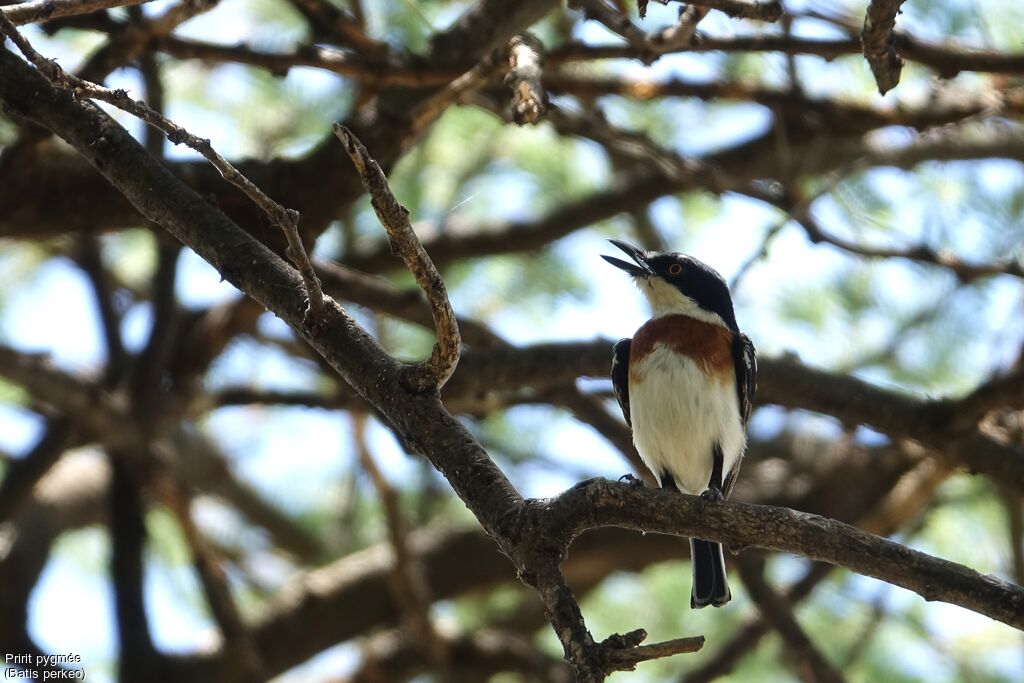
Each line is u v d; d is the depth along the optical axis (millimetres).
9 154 9016
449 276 13570
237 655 11828
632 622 14320
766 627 12117
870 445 13727
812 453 14383
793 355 10508
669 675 14055
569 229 12445
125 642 11688
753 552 11266
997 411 11203
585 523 5703
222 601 11875
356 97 10562
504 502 5875
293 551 15602
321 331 6508
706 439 9656
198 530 12008
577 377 10398
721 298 10445
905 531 13414
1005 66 9492
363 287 10766
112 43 9062
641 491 5703
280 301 6676
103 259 13750
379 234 12961
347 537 15281
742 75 11758
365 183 5449
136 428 11602
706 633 14211
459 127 13016
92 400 11438
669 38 8070
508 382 10281
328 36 10289
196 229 7016
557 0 9250
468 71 9203
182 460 14742
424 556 13961
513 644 13234
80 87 5836
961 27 11023
